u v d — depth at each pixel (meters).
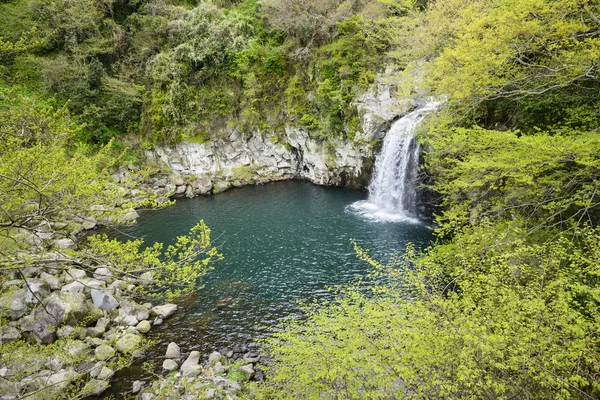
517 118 11.87
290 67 27.27
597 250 5.89
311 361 5.80
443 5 14.02
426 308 5.75
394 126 21.02
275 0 26.00
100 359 9.22
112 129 27.73
